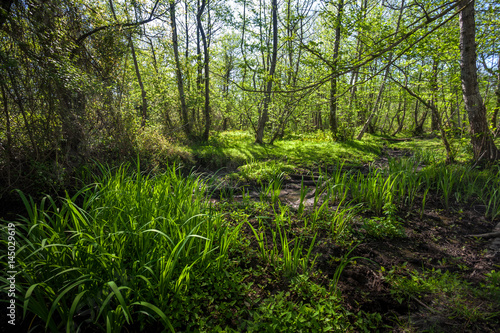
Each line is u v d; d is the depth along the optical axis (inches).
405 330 87.2
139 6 285.3
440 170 226.2
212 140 514.0
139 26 277.0
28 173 173.0
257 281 110.0
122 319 81.3
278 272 113.1
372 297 101.9
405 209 183.3
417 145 510.6
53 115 175.2
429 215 174.1
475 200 192.2
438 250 135.5
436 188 216.2
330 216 165.0
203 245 114.8
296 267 110.3
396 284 107.0
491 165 249.0
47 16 174.9
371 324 88.2
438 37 274.7
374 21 303.4
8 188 161.9
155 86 489.7
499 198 170.4
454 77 291.4
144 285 92.4
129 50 279.6
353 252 132.2
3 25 152.1
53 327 78.5
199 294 97.8
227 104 536.4
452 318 91.1
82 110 201.3
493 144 261.9
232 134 693.3
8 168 155.3
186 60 499.2
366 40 273.1
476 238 145.9
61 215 104.5
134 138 279.1
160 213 118.8
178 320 88.2
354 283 109.6
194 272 105.4
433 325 88.7
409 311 95.7
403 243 141.6
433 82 310.0
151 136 312.8
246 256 124.2
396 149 495.8
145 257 97.3
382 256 129.6
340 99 499.2
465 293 102.0
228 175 287.4
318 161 360.5
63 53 183.9
